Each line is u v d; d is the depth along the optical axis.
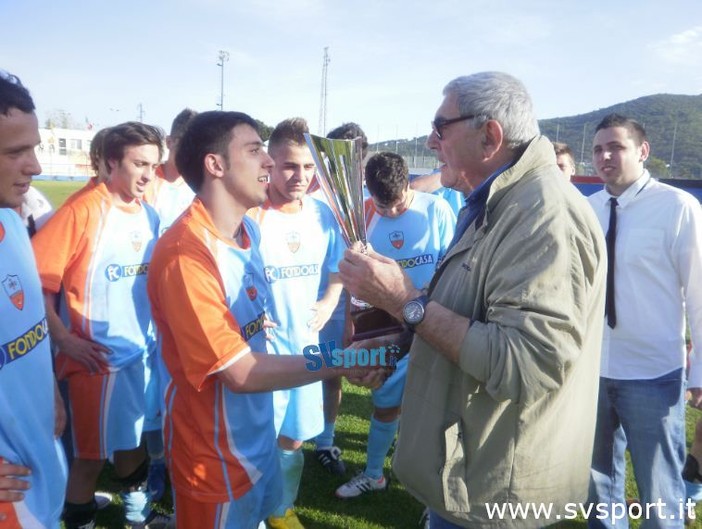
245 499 1.89
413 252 3.63
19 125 1.37
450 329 1.50
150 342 3.04
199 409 1.79
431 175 4.90
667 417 2.61
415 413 1.75
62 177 40.84
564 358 1.39
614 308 2.67
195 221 1.77
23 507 1.48
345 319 3.55
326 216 3.08
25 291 1.57
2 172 1.37
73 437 2.79
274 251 2.79
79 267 2.71
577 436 1.68
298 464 2.86
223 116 1.80
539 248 1.42
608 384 2.72
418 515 3.31
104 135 2.86
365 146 4.17
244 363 1.65
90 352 2.69
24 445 1.48
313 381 1.70
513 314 1.42
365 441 4.27
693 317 2.58
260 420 1.96
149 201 4.05
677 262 2.58
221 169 1.79
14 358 1.48
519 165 1.56
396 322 1.82
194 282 1.66
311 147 1.65
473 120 1.62
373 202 3.68
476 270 1.59
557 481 1.65
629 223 2.68
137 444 2.89
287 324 2.84
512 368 1.39
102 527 3.07
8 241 1.54
